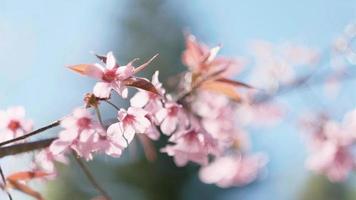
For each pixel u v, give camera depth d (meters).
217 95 1.00
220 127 0.98
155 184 4.40
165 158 4.43
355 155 1.25
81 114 0.74
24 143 0.75
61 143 0.74
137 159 4.28
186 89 0.86
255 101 1.17
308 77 1.26
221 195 4.59
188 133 0.83
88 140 0.74
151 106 0.78
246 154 1.27
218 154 0.84
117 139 0.74
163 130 0.80
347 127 1.25
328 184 4.77
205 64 0.86
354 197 4.96
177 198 4.48
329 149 1.25
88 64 0.72
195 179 4.53
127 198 4.31
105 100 0.73
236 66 0.96
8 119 0.81
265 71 1.30
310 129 1.29
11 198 0.75
